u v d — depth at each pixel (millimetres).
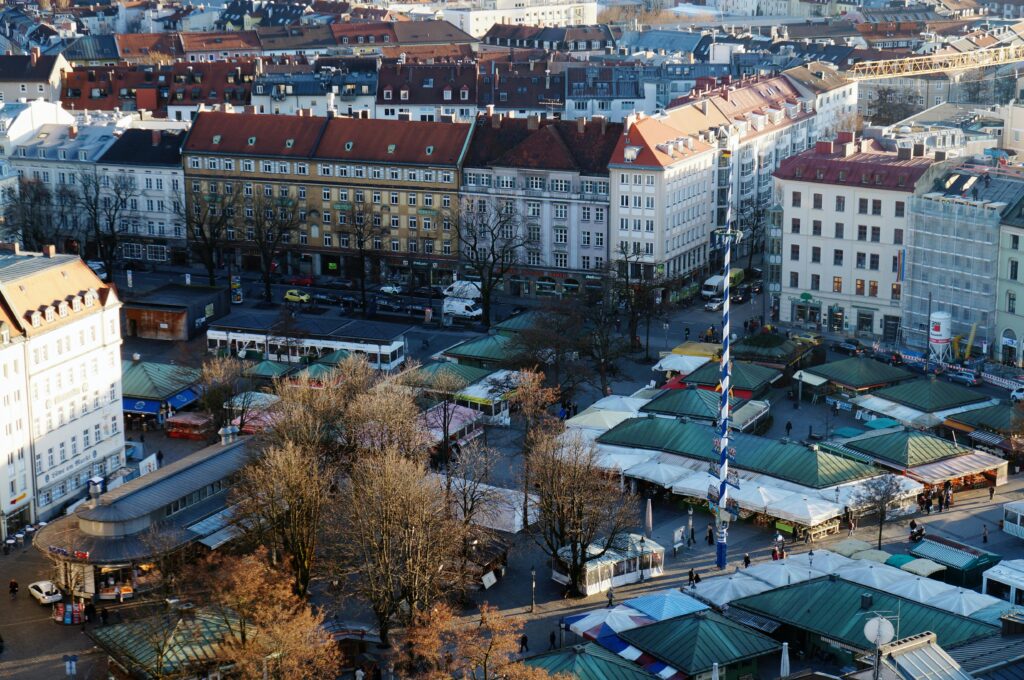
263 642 190875
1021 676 170625
